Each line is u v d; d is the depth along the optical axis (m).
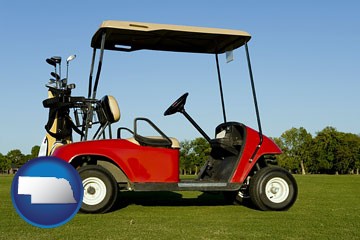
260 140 6.23
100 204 5.56
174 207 6.38
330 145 69.44
